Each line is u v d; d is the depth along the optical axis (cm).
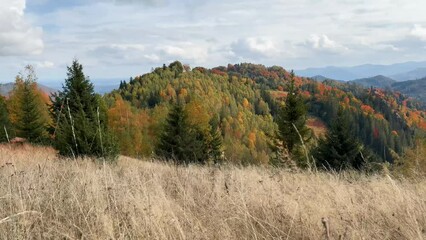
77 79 2306
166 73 17512
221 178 575
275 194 457
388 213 394
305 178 604
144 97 14462
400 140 12950
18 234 302
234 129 11425
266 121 14650
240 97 17188
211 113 11175
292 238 326
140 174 623
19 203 364
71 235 313
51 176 530
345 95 17475
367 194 500
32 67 4625
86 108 2248
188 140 3177
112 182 460
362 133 13362
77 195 420
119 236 316
